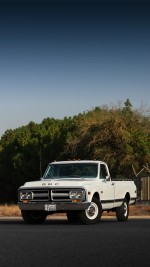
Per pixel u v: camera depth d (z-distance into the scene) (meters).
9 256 9.27
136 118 43.19
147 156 42.34
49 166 18.83
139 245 10.81
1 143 71.44
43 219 18.17
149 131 43.31
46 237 12.54
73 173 18.39
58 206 16.81
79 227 15.80
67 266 8.13
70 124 61.62
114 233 13.57
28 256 9.25
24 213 17.62
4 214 23.17
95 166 18.33
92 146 42.00
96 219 17.20
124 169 41.81
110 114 42.38
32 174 59.22
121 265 8.20
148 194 36.94
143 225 16.70
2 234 13.38
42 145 60.34
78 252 9.74
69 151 43.78
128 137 41.66
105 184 18.05
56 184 17.02
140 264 8.29
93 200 17.12
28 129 68.50
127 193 20.09
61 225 16.83
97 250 10.02
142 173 43.09
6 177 64.56
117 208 19.27
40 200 17.08
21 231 14.30
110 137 41.22
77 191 16.75
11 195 65.19
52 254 9.48
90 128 42.31
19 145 63.53
